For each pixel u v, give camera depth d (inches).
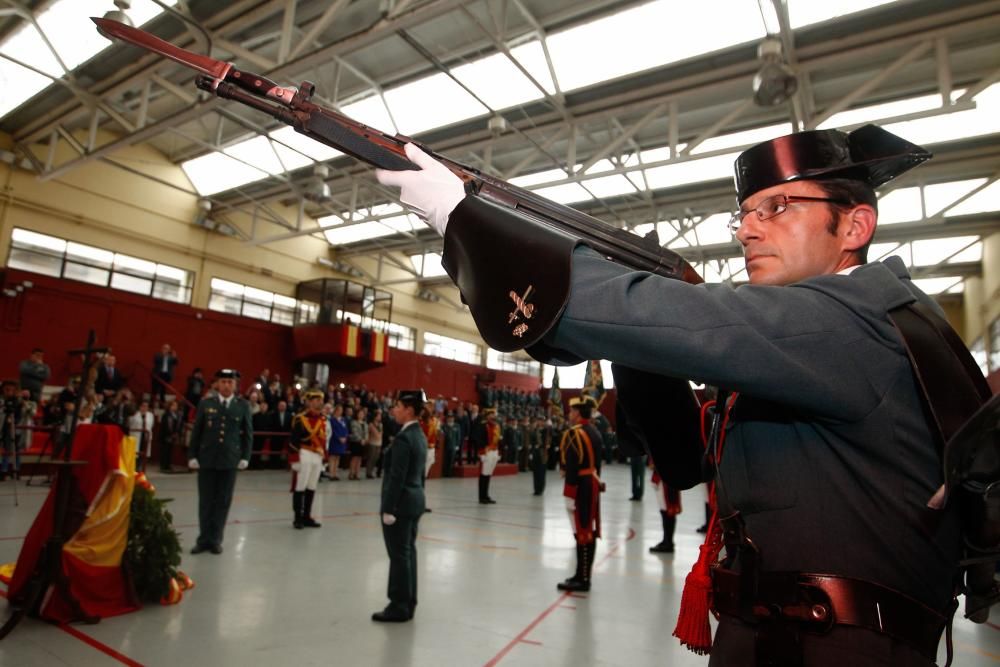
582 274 27.1
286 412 607.2
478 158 592.7
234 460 241.3
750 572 30.5
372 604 182.1
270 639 149.9
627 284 26.8
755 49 390.6
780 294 28.4
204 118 601.0
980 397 27.4
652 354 25.8
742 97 469.1
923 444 27.6
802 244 33.4
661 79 428.5
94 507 161.5
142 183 717.3
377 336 821.2
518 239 28.4
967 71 415.5
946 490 24.9
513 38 397.1
